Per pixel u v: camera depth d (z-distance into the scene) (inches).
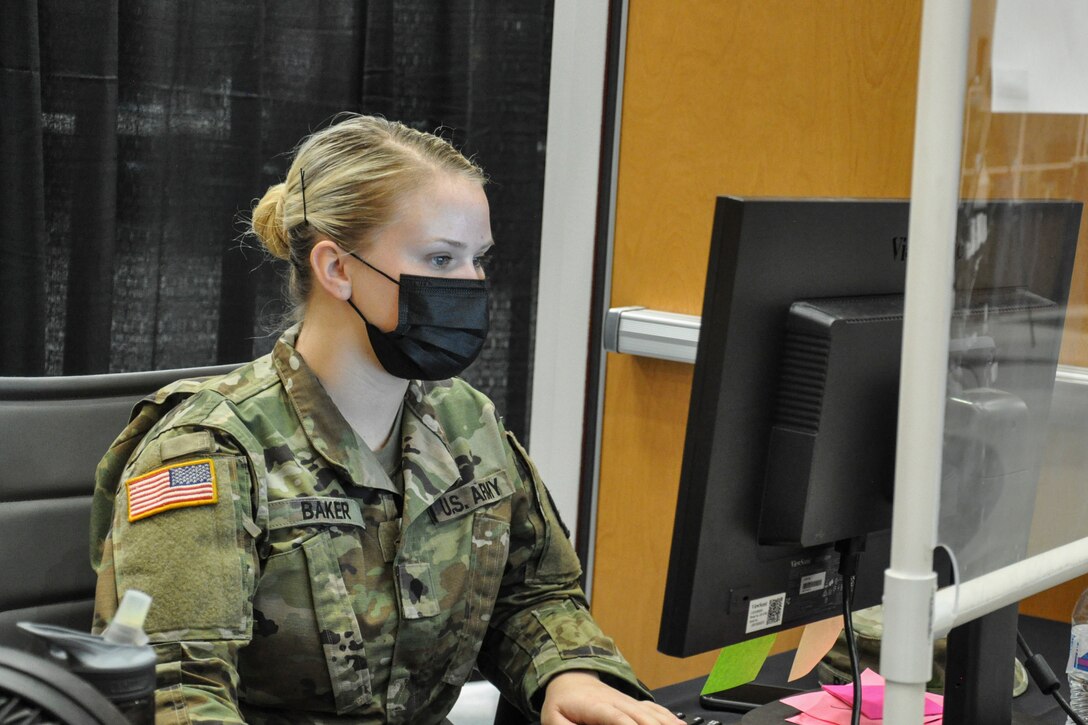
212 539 53.4
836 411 46.5
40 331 100.1
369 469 58.9
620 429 106.9
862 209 48.4
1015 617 48.4
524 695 62.4
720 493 46.1
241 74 108.4
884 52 89.8
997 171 35.3
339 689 56.5
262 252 111.0
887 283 50.3
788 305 46.3
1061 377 41.3
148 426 59.1
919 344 33.3
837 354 45.8
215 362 111.0
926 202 32.8
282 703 57.1
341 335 59.3
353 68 114.8
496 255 123.8
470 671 63.1
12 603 62.3
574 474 110.0
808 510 46.6
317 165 59.9
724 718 58.4
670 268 102.7
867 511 49.0
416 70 118.3
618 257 105.8
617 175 105.2
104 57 100.8
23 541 62.8
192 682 51.0
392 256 58.3
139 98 105.3
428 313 58.6
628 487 106.9
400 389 61.3
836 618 55.2
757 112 96.8
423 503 59.7
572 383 109.3
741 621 48.6
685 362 101.0
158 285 108.0
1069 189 40.0
